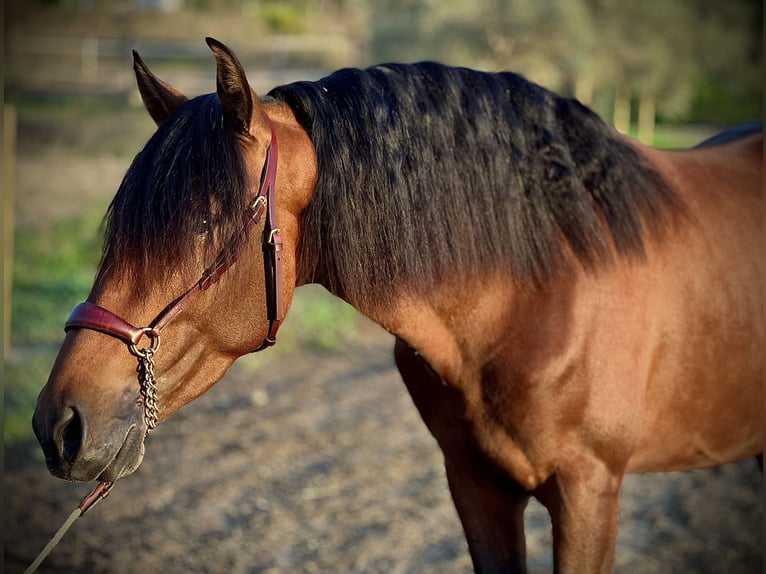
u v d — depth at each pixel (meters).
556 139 2.00
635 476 4.20
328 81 1.91
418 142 1.88
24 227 8.88
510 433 1.96
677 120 20.62
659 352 2.06
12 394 4.89
